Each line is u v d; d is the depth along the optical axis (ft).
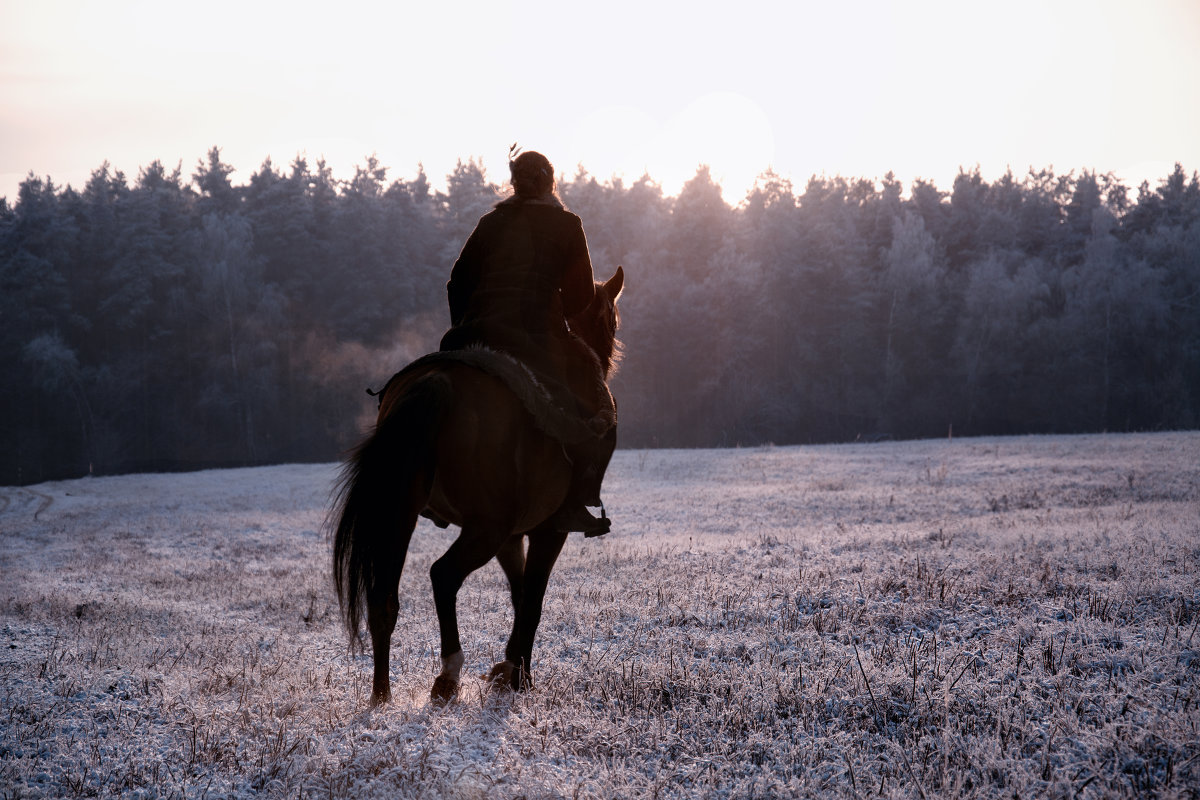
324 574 43.78
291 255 293.64
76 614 31.94
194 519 83.30
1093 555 30.48
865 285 295.07
